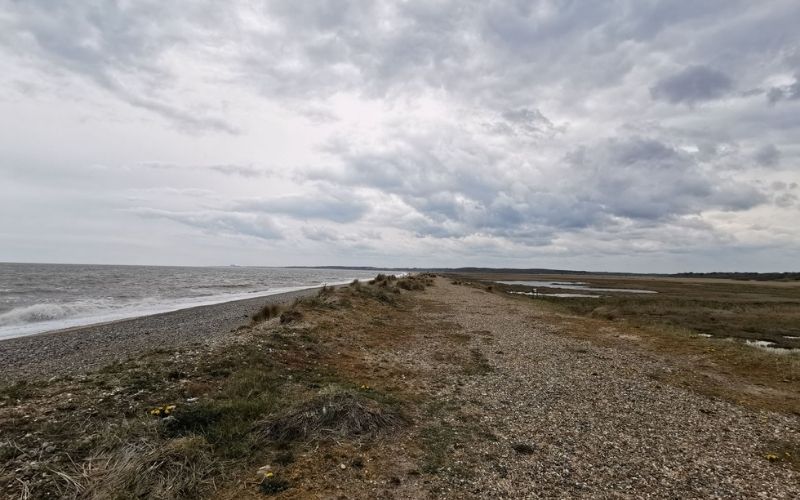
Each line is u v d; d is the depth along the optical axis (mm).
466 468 6203
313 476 5848
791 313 32562
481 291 51844
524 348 15367
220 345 12375
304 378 10281
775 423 8195
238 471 5906
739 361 13422
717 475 6078
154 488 5262
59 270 112438
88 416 7035
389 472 6043
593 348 15484
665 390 10328
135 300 41500
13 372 12891
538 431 7680
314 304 21141
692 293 60438
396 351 14352
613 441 7266
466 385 10602
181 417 7137
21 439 6137
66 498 4977
